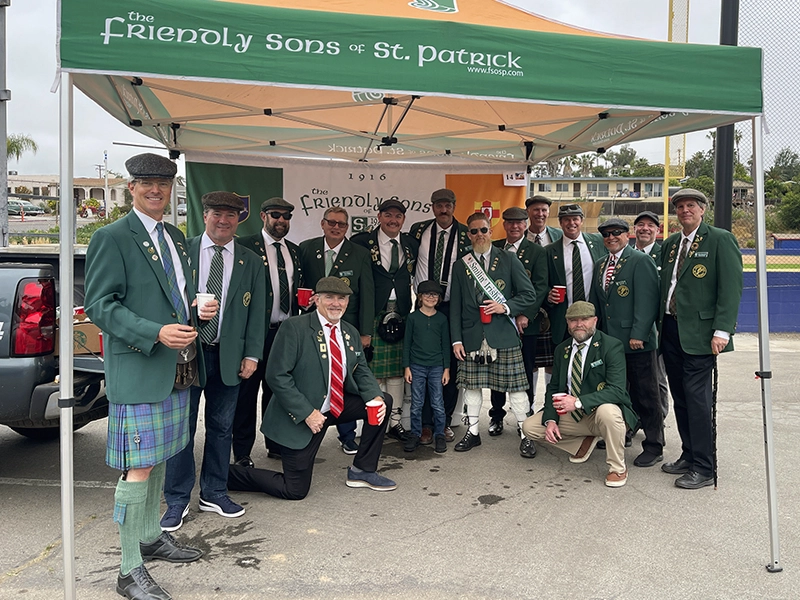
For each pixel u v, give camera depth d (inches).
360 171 251.0
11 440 214.2
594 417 174.7
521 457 194.2
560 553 130.7
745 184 419.8
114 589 116.2
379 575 121.5
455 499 160.7
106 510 154.3
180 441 116.5
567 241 210.4
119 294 108.2
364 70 112.6
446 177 255.9
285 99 189.8
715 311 163.8
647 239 227.8
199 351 121.2
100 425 232.2
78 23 101.7
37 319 143.3
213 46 106.7
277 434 157.2
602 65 122.6
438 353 199.2
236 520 147.0
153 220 113.5
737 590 116.1
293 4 138.4
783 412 248.4
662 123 181.5
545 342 218.4
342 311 160.1
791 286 450.9
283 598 113.2
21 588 116.8
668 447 205.9
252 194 241.1
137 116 186.2
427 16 141.5
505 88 118.3
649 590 116.0
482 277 193.3
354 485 168.9
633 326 180.4
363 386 165.2
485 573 122.3
